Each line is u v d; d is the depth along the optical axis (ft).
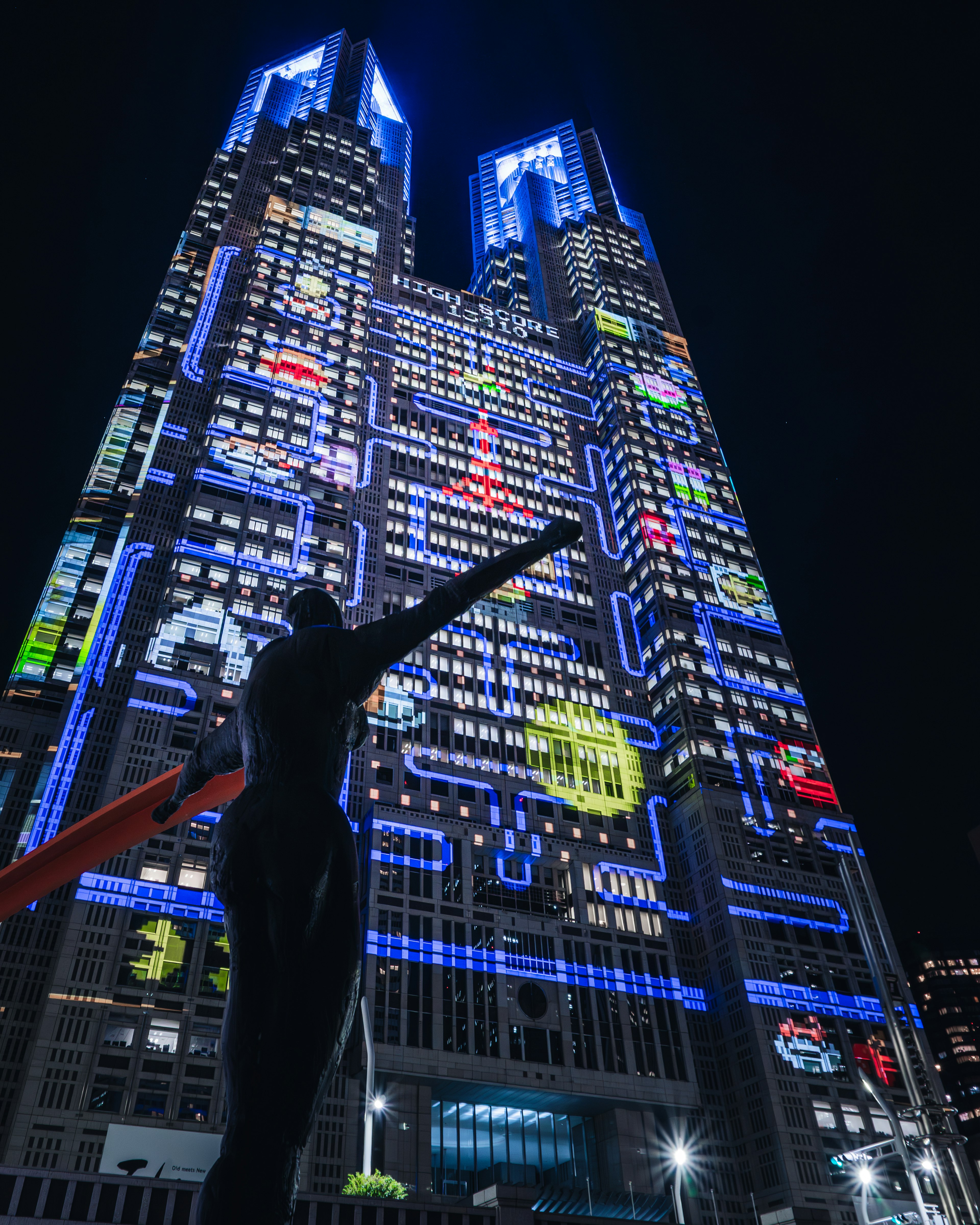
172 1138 215.92
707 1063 307.37
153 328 414.00
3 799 266.36
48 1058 219.41
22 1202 123.54
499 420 467.52
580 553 434.30
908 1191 281.13
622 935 313.32
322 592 21.90
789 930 329.93
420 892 290.35
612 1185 270.67
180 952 245.24
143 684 286.66
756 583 452.35
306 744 18.15
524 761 344.49
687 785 365.40
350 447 395.14
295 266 453.17
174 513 344.28
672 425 507.71
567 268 608.60
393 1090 254.06
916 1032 318.24
